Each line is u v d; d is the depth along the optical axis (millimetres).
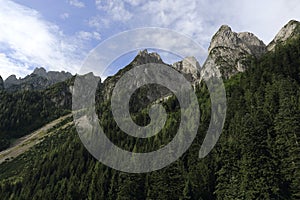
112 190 89312
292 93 84625
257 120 75500
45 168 128125
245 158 66812
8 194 117562
